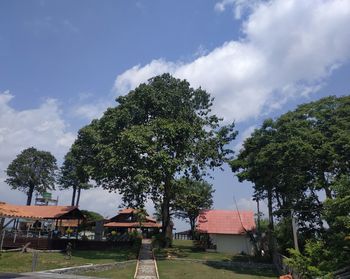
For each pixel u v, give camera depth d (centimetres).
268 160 3525
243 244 5362
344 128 3397
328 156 3253
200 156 4631
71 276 2286
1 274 2245
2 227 3688
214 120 4909
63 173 7531
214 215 5791
